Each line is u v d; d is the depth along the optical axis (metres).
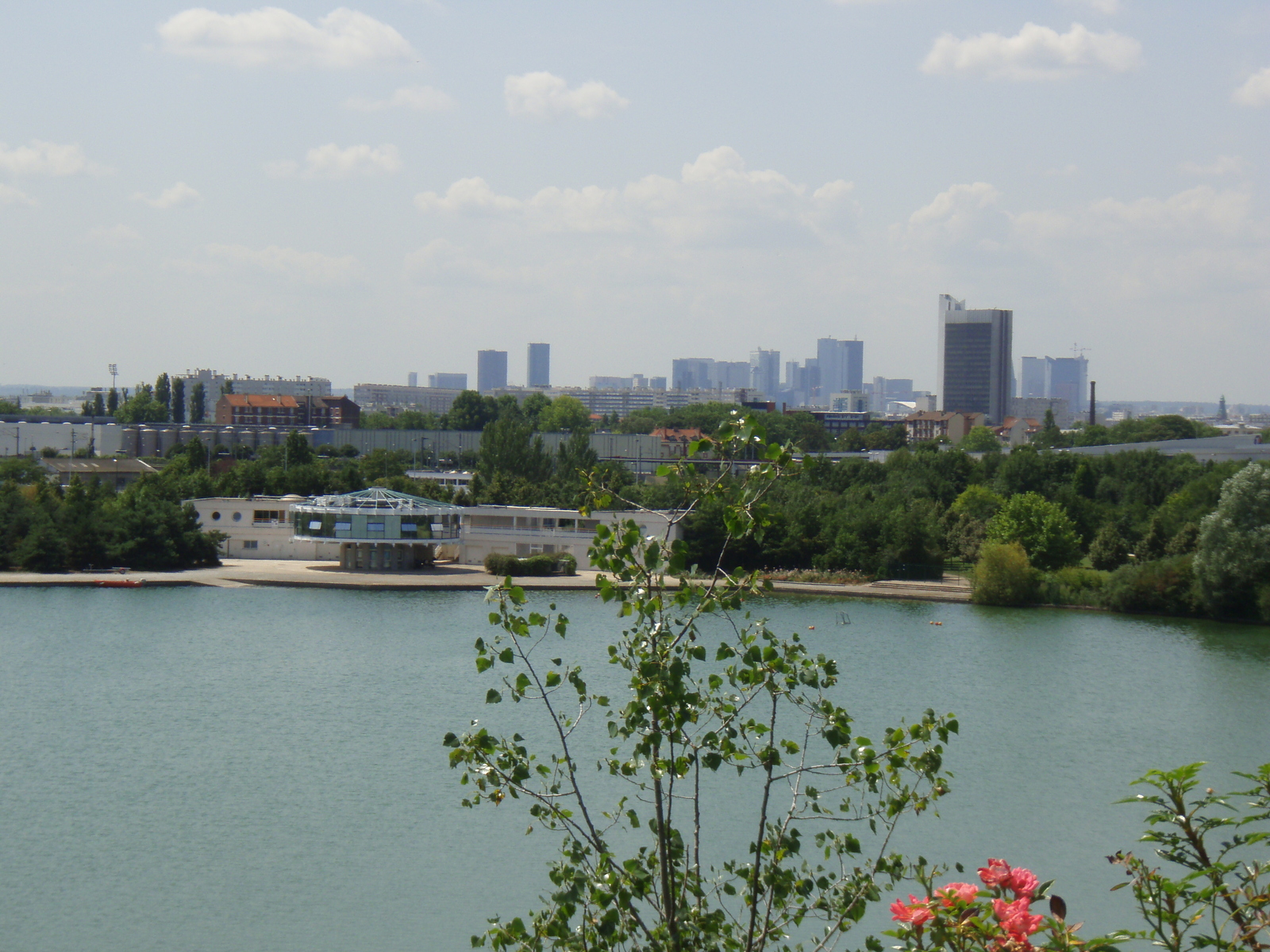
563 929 17.00
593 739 69.94
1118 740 74.38
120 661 94.38
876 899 17.89
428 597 130.12
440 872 51.47
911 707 81.94
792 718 71.50
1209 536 121.88
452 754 17.83
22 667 91.69
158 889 49.47
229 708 79.31
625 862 17.22
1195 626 118.81
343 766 66.31
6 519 143.25
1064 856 53.44
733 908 31.83
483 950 43.25
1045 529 143.12
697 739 17.62
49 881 50.22
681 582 17.12
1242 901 13.65
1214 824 14.33
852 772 18.36
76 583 133.50
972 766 67.88
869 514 150.38
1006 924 12.12
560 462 196.62
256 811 58.94
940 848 53.94
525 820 57.41
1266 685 90.75
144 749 69.62
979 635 111.88
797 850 18.33
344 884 50.03
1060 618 123.06
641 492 161.75
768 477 17.08
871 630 113.44
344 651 98.94
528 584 136.25
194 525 149.50
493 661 17.61
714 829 53.19
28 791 61.88
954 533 159.38
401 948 44.00
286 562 153.75
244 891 49.28
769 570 145.38
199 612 117.56
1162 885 13.95
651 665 16.36
